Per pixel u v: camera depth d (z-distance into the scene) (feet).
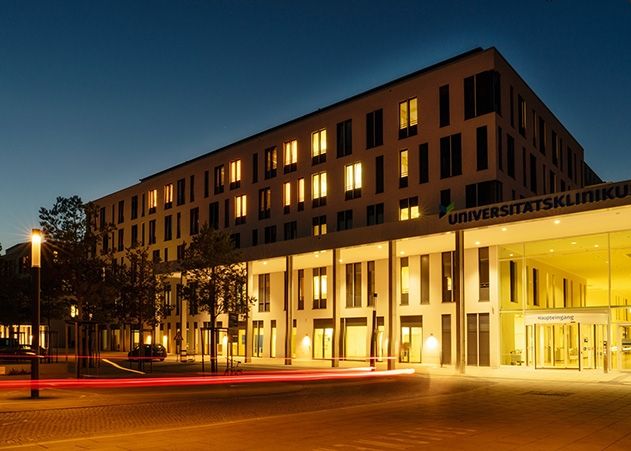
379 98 153.48
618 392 76.02
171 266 175.42
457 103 137.59
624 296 112.88
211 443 38.04
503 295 126.82
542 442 39.17
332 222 160.35
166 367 125.70
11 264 149.79
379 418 50.47
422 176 141.90
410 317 140.56
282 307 173.06
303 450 35.83
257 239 183.21
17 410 54.75
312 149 169.89
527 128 147.84
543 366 119.34
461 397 69.41
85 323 100.48
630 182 93.40
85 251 107.55
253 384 88.07
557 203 100.89
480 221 110.42
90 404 59.93
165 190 226.99
